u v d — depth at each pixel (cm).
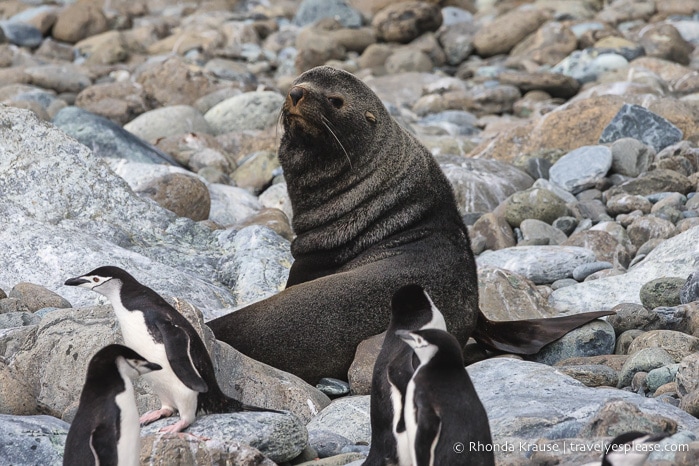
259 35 11750
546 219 5100
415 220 3497
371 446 2088
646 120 6078
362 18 11931
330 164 3569
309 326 3234
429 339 1866
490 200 5572
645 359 3014
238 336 3259
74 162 4434
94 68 9850
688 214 4994
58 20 11706
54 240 4056
